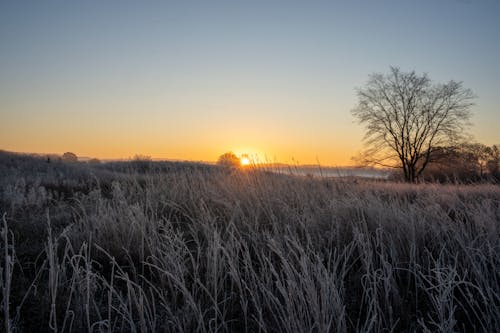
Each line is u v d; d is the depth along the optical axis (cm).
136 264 309
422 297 248
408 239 311
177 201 529
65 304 237
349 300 247
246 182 594
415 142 2809
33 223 421
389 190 671
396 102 2919
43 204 595
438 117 2769
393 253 289
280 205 445
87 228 359
